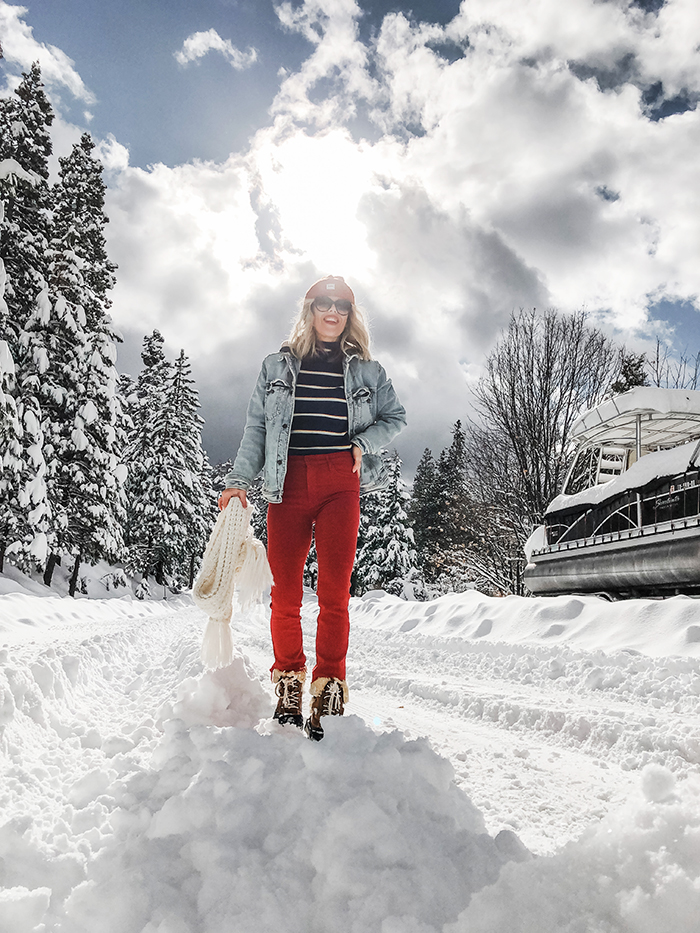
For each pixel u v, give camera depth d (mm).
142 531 31688
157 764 2006
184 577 35062
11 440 16500
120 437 24578
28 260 20422
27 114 20688
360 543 36750
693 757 2674
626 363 19844
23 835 1560
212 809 1584
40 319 20656
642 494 8328
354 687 4812
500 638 7031
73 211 24641
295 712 2643
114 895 1289
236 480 2945
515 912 1175
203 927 1242
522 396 19594
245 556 2928
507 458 20453
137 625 9906
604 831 1313
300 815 1568
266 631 9359
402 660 6398
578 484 15336
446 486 44031
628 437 10984
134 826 1634
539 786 2307
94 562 24312
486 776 2428
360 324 3031
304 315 2986
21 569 20391
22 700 2744
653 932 1102
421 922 1185
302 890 1345
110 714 3355
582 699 4125
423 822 1521
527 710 3512
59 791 2031
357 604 12797
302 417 2855
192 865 1436
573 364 19578
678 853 1218
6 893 1314
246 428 3041
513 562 20609
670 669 4520
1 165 16609
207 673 2863
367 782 1659
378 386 3002
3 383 16078
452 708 3957
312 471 2799
